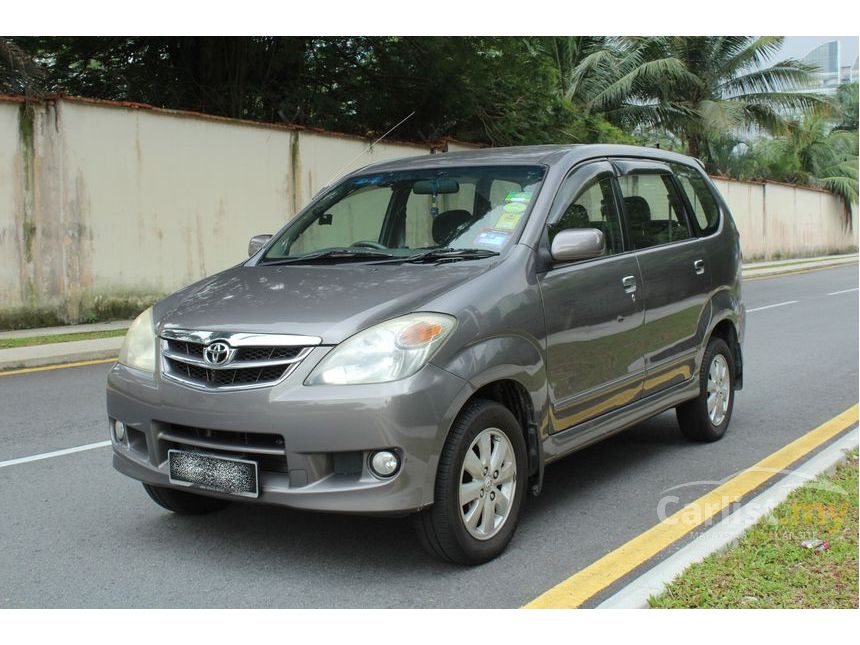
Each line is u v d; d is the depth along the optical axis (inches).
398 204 208.2
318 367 153.3
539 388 177.9
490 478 166.9
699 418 251.3
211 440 161.6
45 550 177.0
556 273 187.5
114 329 504.1
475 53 792.9
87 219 525.3
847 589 148.5
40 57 713.0
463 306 163.6
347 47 795.4
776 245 1445.6
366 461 151.9
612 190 217.9
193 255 578.2
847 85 1943.9
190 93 727.7
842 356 417.4
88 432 277.9
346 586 158.7
